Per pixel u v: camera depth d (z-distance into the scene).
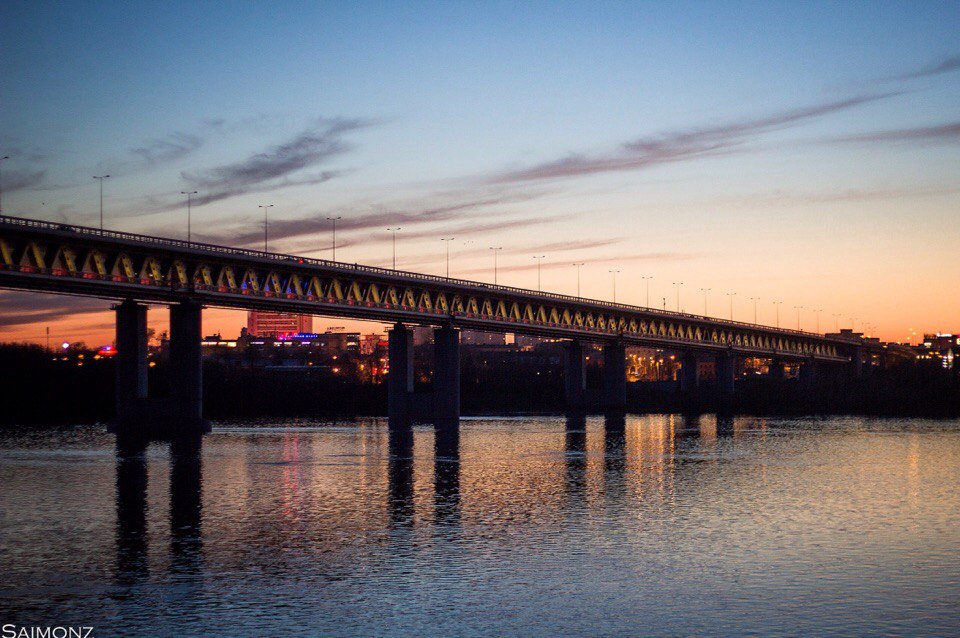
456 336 172.50
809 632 38.72
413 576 46.69
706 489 75.38
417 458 100.31
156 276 122.69
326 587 44.78
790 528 58.34
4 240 102.44
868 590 44.31
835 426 153.88
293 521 60.62
